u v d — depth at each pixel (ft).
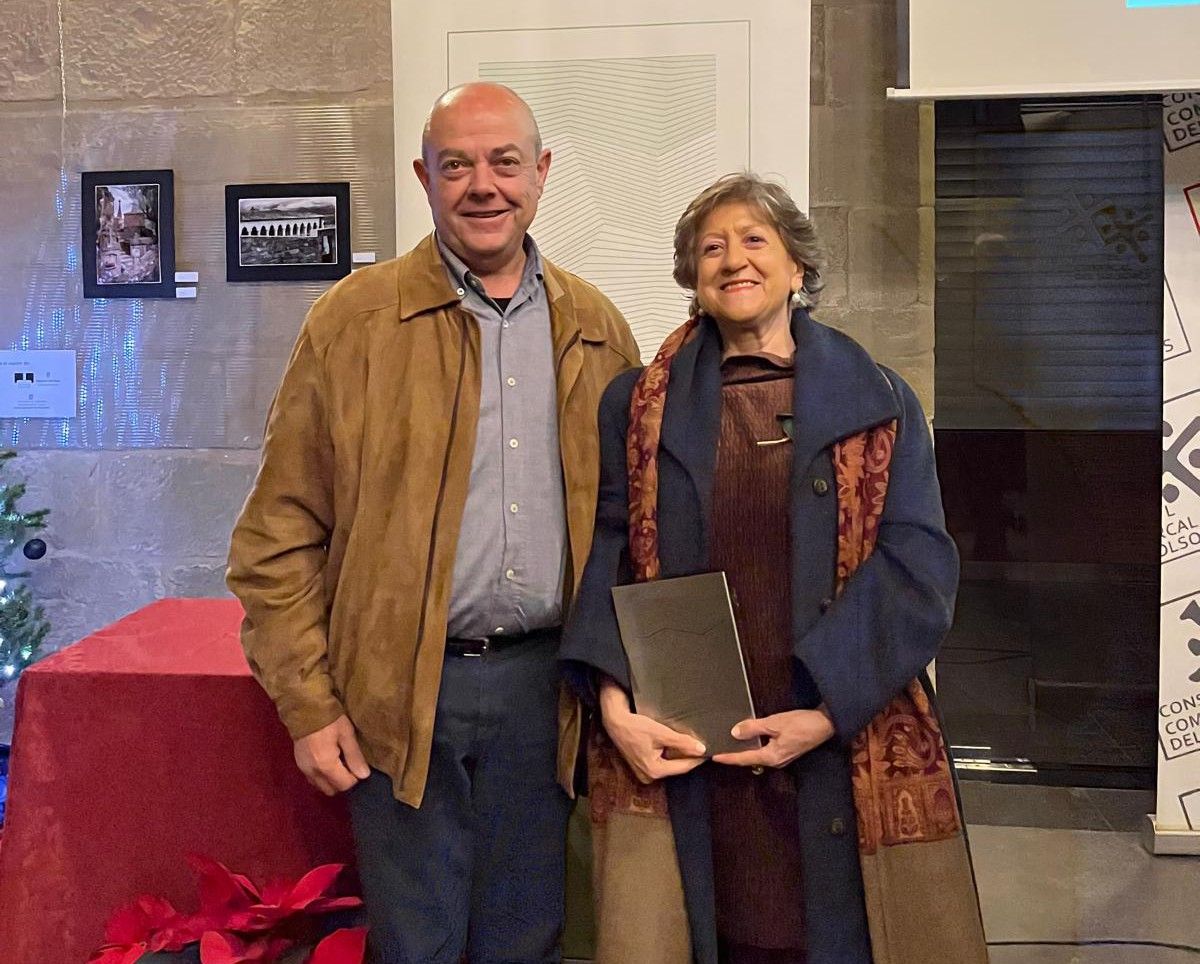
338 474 5.35
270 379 9.96
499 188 5.31
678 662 5.02
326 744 5.27
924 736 5.05
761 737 4.95
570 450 5.49
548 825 5.70
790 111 8.60
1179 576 9.00
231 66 9.75
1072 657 9.98
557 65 8.81
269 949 5.61
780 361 5.21
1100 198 9.45
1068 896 8.30
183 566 10.27
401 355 5.41
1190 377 8.96
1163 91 7.58
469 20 8.86
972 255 9.64
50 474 10.36
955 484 9.90
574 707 5.53
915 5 7.75
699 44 8.67
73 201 10.10
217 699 6.24
